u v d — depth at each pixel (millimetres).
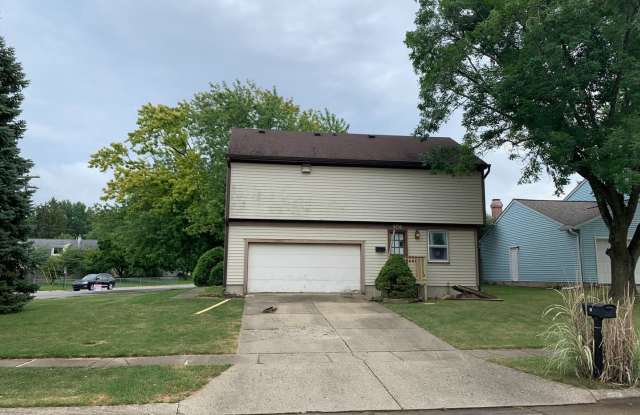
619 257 14766
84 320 11805
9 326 11039
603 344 7055
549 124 12711
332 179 17781
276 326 11102
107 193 30297
